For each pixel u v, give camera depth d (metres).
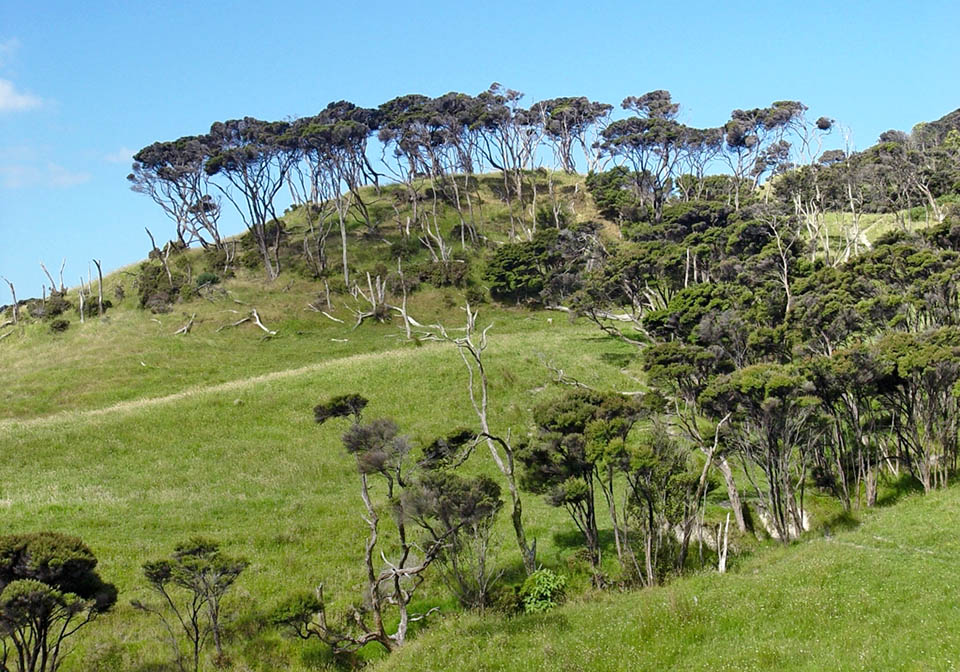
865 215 98.81
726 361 43.03
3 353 80.62
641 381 58.53
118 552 33.81
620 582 30.22
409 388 58.91
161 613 28.77
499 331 82.50
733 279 69.12
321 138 98.25
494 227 110.12
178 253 102.94
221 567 26.45
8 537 24.36
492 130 114.19
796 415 35.34
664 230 90.00
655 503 31.22
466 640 25.06
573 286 79.44
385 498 40.84
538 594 28.77
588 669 22.27
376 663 25.72
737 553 33.47
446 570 31.62
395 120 108.94
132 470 45.91
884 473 40.66
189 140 101.56
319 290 92.31
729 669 21.06
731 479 36.47
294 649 26.92
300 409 55.88
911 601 23.64
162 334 82.12
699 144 106.62
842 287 52.34
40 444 49.59
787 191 99.75
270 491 42.53
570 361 64.69
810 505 37.84
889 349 38.38
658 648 22.91
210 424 53.28
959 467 39.66
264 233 105.56
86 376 70.69
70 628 27.52
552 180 126.31
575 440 31.59
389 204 118.19
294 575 32.12
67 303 91.19
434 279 93.88
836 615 23.44
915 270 51.25
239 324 84.88
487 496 28.86
